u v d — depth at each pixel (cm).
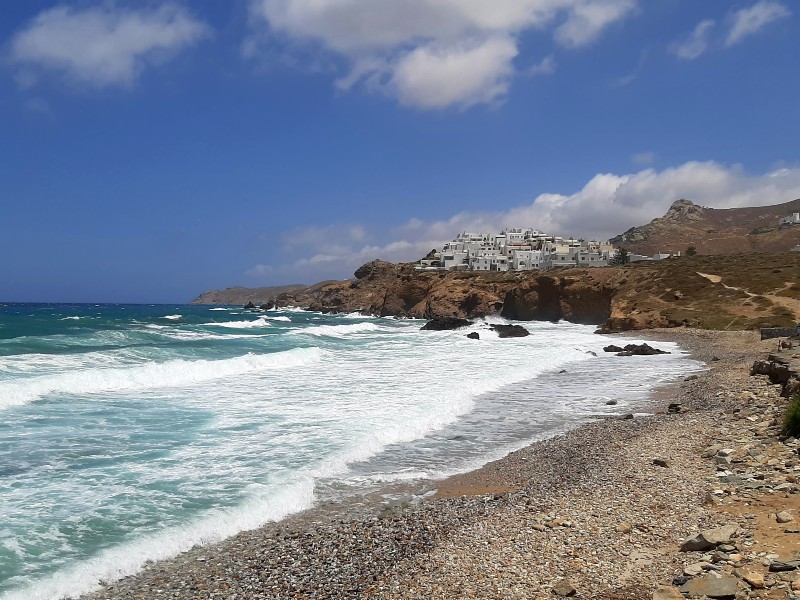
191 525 945
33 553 836
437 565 764
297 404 1970
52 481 1146
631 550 750
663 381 2622
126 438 1491
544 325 7769
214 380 2508
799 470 996
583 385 2530
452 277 11369
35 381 2027
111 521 959
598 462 1253
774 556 660
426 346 4422
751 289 6406
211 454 1363
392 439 1568
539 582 679
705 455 1211
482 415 1894
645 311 6400
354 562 809
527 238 17662
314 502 1091
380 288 13775
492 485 1180
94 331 4681
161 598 719
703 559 688
